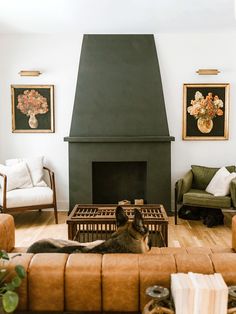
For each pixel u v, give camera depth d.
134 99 5.52
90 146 5.46
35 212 5.65
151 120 5.52
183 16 4.66
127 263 1.60
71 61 5.58
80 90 5.50
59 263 1.61
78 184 5.50
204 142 5.66
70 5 4.20
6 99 5.63
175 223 4.98
